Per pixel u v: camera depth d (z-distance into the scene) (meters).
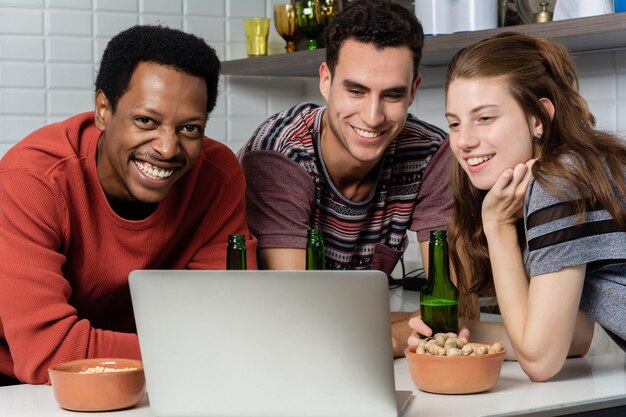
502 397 1.82
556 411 1.75
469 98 2.05
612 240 1.95
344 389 1.60
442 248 2.10
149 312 1.66
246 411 1.65
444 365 1.82
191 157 2.11
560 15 2.92
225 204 2.39
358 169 2.56
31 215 2.09
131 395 1.78
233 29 4.25
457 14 3.11
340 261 2.67
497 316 2.90
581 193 1.94
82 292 2.28
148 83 2.02
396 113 2.39
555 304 1.93
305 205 2.56
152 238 2.27
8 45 3.81
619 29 2.66
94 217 2.21
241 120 4.29
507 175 2.02
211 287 1.61
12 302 2.04
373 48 2.33
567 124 2.06
